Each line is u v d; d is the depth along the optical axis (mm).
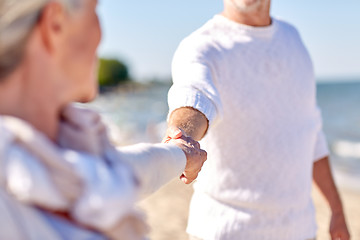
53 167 649
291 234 1716
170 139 1276
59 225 676
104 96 81688
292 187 1715
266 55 1708
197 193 1753
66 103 749
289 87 1738
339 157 17484
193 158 1190
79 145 704
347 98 52438
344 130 27453
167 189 8711
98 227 656
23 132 648
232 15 1723
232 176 1665
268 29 1724
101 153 712
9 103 705
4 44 674
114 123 30031
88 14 743
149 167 930
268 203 1666
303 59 1811
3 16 674
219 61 1638
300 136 1749
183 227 6340
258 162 1665
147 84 94375
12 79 702
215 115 1504
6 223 642
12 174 630
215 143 1667
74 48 732
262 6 1695
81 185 648
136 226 712
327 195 2010
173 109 1472
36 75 709
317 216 7367
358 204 9023
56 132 726
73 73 744
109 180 654
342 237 2010
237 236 1658
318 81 114562
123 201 653
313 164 1989
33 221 658
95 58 780
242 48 1681
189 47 1651
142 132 25125
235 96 1653
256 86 1681
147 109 48594
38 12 692
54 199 644
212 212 1688
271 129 1688
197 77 1536
